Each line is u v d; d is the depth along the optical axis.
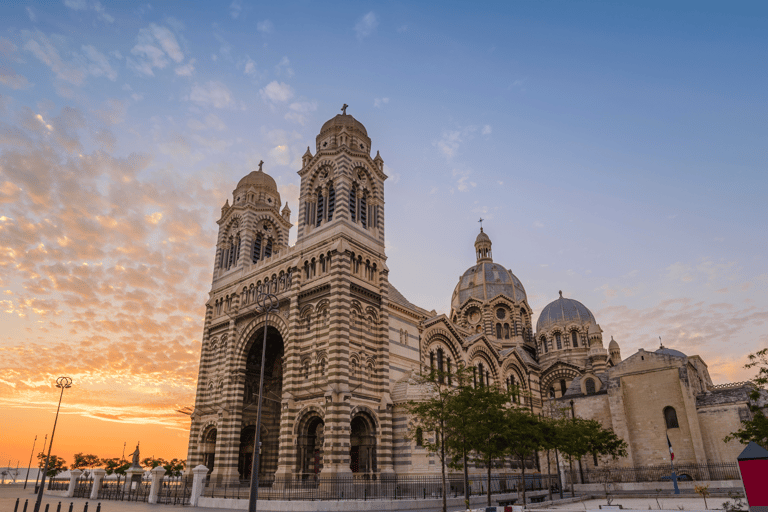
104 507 51.22
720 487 62.81
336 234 64.38
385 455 58.94
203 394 75.56
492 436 48.06
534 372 103.88
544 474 84.00
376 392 62.06
